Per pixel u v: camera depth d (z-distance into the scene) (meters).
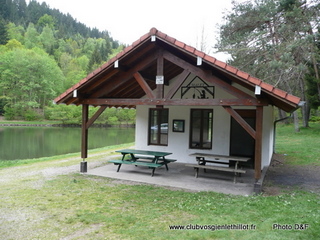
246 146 9.75
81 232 3.84
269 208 4.79
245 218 4.28
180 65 6.44
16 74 49.12
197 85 9.77
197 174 7.70
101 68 6.84
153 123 10.62
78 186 6.46
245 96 5.91
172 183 6.88
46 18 106.12
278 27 16.31
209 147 9.66
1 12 95.69
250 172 8.47
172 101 6.52
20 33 80.88
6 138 26.61
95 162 10.32
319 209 4.77
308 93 20.86
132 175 7.76
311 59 18.38
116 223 4.15
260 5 16.22
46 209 4.82
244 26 17.00
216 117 9.52
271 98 5.99
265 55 16.83
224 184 6.88
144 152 8.46
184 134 10.01
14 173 8.41
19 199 5.41
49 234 3.78
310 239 3.47
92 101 7.69
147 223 4.13
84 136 8.10
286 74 17.12
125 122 47.12
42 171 8.55
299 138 18.53
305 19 15.36
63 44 83.94
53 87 52.53
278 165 9.95
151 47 6.62
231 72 5.52
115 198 5.49
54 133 32.75
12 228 3.99
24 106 48.16
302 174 8.36
